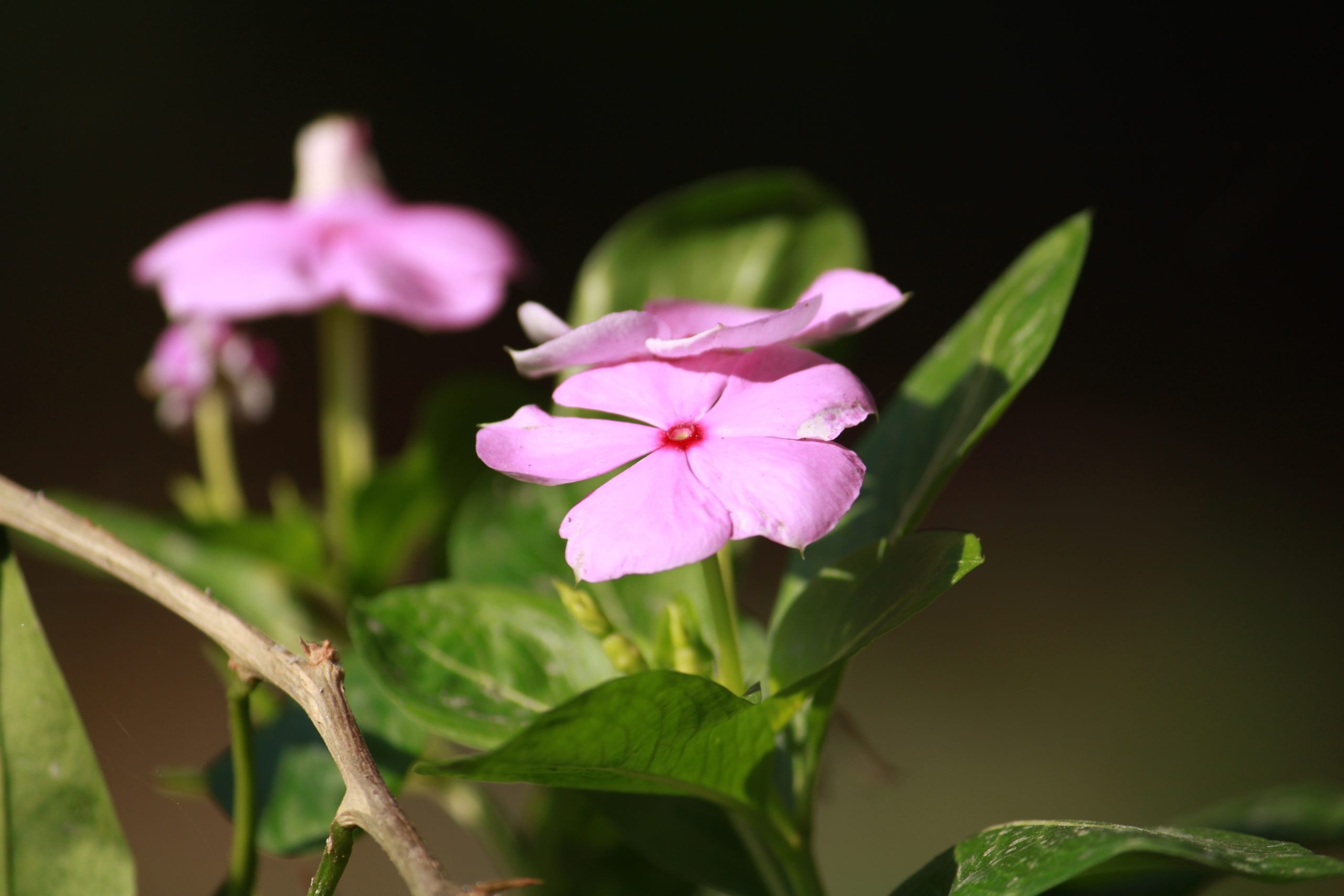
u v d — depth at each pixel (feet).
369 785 1.28
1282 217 5.62
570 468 1.35
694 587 1.53
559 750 1.33
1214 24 4.99
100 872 1.38
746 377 1.37
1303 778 3.84
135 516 1.70
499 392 1.72
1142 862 1.37
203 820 3.03
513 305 5.79
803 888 1.44
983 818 3.69
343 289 1.77
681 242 1.66
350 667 1.49
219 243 1.85
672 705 1.33
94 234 5.72
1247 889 2.67
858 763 1.67
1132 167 5.90
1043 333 1.46
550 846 1.62
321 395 5.28
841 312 1.38
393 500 1.72
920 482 1.49
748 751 1.39
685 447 1.35
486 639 1.46
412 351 5.59
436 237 1.96
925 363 1.51
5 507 1.35
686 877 1.51
